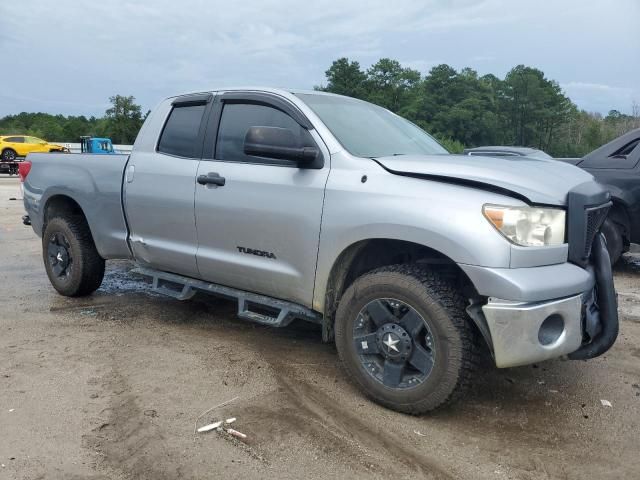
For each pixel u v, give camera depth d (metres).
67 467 2.87
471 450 3.12
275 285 4.08
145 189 4.84
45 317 5.27
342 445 3.12
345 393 3.75
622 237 7.19
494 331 3.12
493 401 3.69
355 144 3.92
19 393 3.66
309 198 3.78
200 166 4.47
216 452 3.02
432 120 73.75
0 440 3.10
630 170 6.95
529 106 88.81
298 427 3.30
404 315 3.43
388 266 3.53
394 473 2.88
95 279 5.75
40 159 5.90
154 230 4.84
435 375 3.29
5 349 4.43
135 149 5.05
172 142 4.79
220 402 3.58
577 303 3.22
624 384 3.98
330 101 4.35
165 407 3.50
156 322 5.18
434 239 3.24
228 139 4.41
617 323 3.49
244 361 4.26
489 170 3.32
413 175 3.45
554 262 3.24
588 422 3.45
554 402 3.70
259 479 2.81
